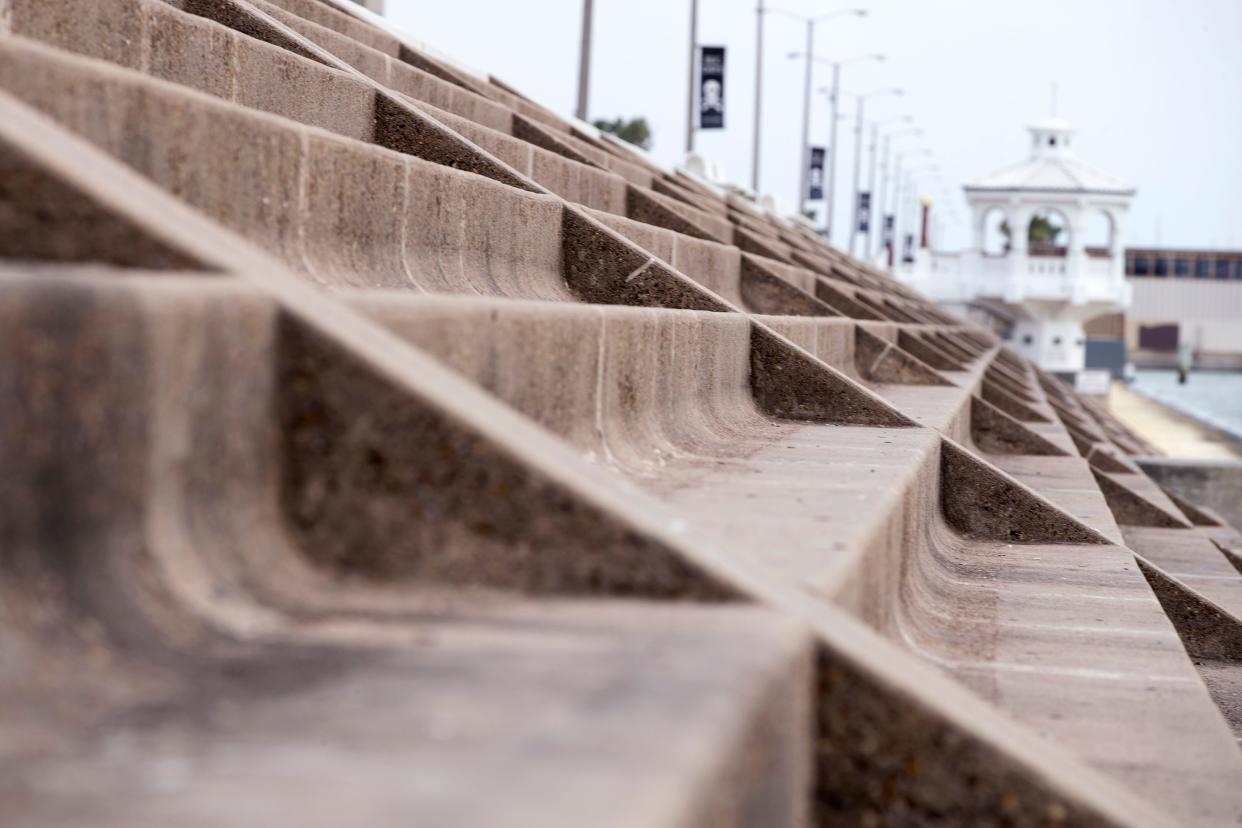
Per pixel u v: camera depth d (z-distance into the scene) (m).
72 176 3.02
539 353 4.86
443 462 3.08
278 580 2.94
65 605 2.43
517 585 3.08
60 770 2.00
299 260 5.84
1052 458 12.95
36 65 4.20
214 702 2.31
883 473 5.79
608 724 2.17
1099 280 122.56
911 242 191.25
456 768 1.99
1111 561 7.18
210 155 5.14
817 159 92.19
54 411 2.42
